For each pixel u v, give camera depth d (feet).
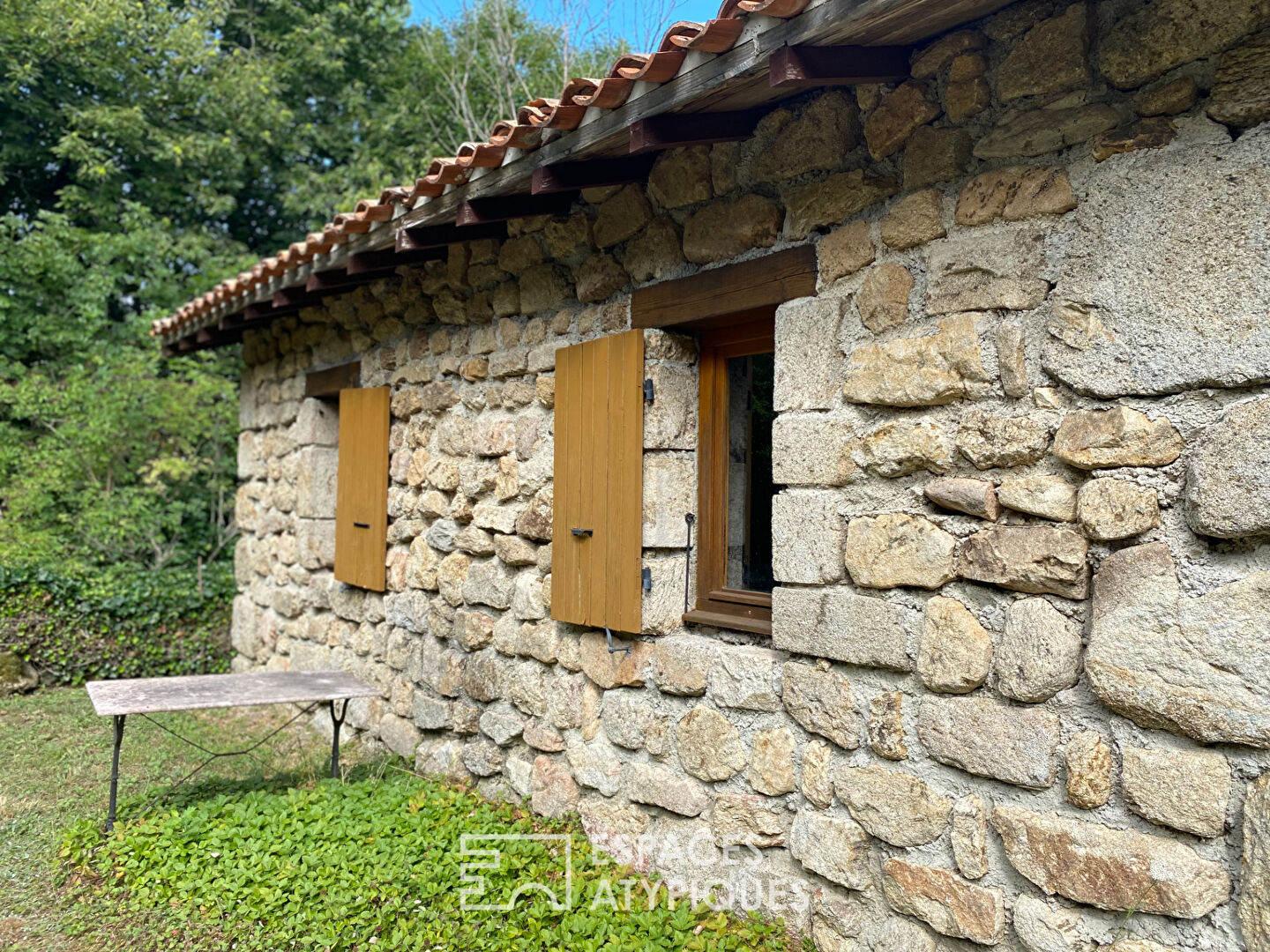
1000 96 7.55
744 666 9.64
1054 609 7.06
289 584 21.25
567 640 12.30
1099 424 6.82
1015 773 7.18
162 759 16.39
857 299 8.66
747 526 10.76
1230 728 6.04
